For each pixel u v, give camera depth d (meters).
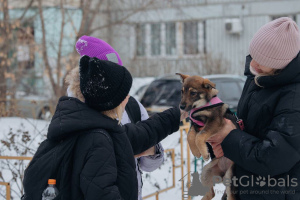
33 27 13.91
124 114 3.66
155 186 6.35
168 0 14.13
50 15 15.20
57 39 14.98
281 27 2.83
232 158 3.00
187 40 20.80
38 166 2.76
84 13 12.45
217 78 10.86
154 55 20.72
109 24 13.10
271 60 2.87
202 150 3.62
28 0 14.30
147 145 3.38
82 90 2.83
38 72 14.07
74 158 2.71
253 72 3.14
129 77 2.89
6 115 10.27
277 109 2.85
